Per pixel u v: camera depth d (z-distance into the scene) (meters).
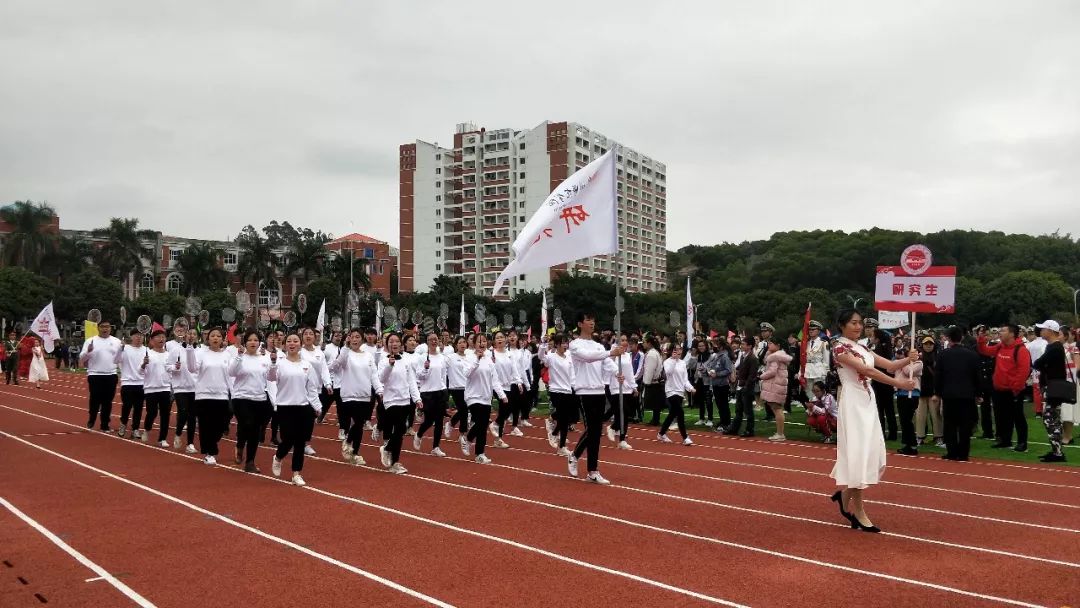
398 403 12.30
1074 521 9.02
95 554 7.44
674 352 16.62
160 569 6.98
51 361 57.88
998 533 8.40
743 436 17.84
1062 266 91.62
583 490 10.84
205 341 15.70
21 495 10.22
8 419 19.86
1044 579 6.73
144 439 15.97
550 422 15.51
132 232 83.69
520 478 11.85
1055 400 14.00
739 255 129.25
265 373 12.52
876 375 8.45
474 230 113.94
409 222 119.56
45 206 80.12
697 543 7.89
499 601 6.14
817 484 11.42
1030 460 14.16
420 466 13.09
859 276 92.94
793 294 81.62
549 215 13.99
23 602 6.14
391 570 6.94
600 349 11.48
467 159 114.56
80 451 14.32
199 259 87.31
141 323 16.28
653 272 121.31
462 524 8.68
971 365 14.09
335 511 9.34
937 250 94.19
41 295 73.50
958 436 14.61
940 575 6.83
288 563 7.15
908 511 9.55
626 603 6.08
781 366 16.98
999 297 79.44
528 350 20.98
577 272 83.62
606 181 13.80
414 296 84.38
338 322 28.64
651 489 10.96
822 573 6.88
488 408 13.64
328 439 16.86
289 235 141.38
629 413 16.97
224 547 7.69
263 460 13.61
